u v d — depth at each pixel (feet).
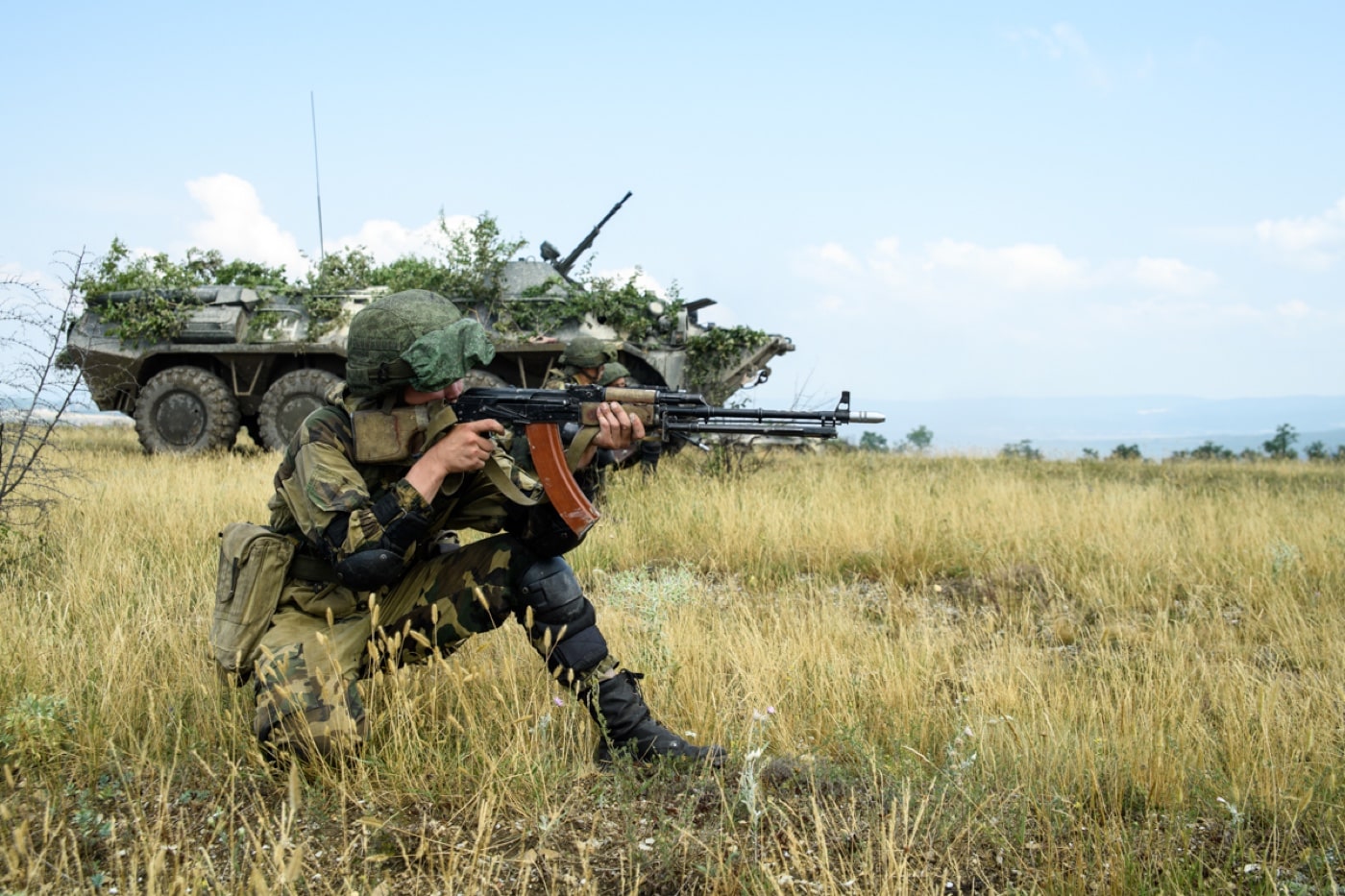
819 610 19.26
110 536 22.52
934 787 11.25
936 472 45.73
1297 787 11.47
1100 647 17.61
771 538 25.45
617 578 21.83
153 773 11.49
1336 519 29.01
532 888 9.56
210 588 19.54
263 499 28.14
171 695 13.08
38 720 11.50
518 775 11.14
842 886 9.41
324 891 9.36
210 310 50.83
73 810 10.72
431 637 11.95
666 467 35.68
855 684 14.29
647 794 11.33
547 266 51.57
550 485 11.40
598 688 11.79
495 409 11.48
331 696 11.09
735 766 11.66
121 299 50.96
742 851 9.83
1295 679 16.15
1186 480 48.19
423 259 51.26
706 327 50.80
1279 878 9.90
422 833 10.25
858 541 25.46
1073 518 27.55
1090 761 11.81
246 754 11.56
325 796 10.96
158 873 9.11
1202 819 11.18
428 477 11.08
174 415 50.93
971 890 9.65
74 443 53.98
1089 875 9.84
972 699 13.96
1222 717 13.67
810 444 54.34
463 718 12.63
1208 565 23.57
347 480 11.21
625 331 48.47
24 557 20.75
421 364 10.88
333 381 49.57
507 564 11.76
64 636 15.33
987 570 23.99
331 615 11.37
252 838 10.20
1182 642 18.03
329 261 52.49
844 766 12.09
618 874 9.78
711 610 18.78
